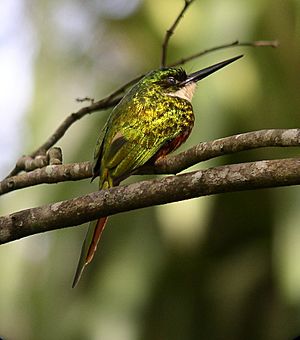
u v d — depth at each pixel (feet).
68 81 39.86
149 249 39.19
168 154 23.80
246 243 39.83
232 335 39.58
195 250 39.04
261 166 18.72
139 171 23.21
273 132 19.67
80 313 39.91
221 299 39.78
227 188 18.98
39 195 38.81
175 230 37.22
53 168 23.24
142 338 39.45
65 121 25.52
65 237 40.52
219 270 39.70
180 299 39.70
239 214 39.29
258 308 39.52
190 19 37.58
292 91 37.58
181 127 23.86
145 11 38.83
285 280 36.58
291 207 38.42
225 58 36.70
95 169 23.03
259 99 37.11
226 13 37.09
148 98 23.97
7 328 40.57
